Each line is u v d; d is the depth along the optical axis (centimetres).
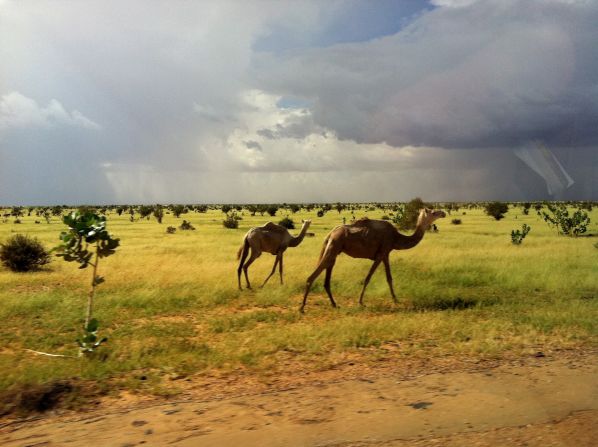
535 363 543
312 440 362
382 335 734
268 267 1528
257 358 633
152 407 473
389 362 606
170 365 611
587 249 1847
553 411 332
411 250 1948
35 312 953
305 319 904
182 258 1766
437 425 362
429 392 458
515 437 307
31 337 772
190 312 981
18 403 481
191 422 421
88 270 1509
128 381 550
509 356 595
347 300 1095
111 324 867
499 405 378
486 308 936
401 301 1048
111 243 734
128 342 731
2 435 415
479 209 8450
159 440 382
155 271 1431
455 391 451
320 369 588
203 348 691
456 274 1348
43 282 1312
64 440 394
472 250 1930
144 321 897
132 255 1898
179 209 7019
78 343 661
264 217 6272
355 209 9088
